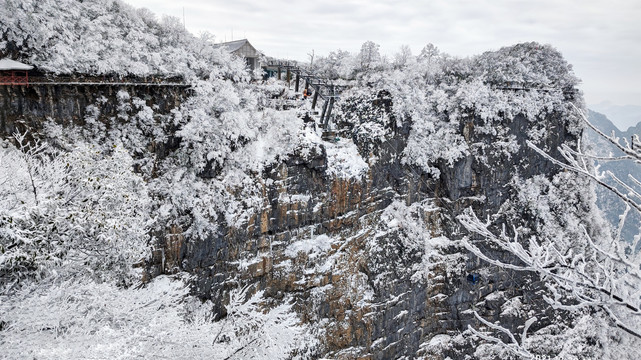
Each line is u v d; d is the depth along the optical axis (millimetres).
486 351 42688
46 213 13039
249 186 29812
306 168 33094
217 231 27938
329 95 38750
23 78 21297
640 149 6625
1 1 20797
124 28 26344
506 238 7273
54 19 22609
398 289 38906
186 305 26078
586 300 6723
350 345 36000
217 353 14500
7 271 12961
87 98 23938
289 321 19453
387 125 39812
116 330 12773
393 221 40000
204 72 29406
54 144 22406
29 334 11656
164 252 26016
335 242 35188
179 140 27266
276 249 31766
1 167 13484
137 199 17172
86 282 13867
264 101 34000
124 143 24922
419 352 42094
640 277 6176
